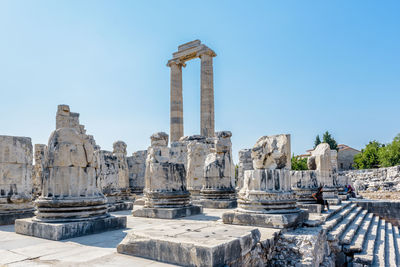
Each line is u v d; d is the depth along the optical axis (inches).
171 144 714.2
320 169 542.9
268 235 249.4
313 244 248.8
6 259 194.1
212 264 167.8
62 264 181.9
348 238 324.8
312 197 448.8
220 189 530.0
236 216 298.0
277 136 320.8
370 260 288.0
